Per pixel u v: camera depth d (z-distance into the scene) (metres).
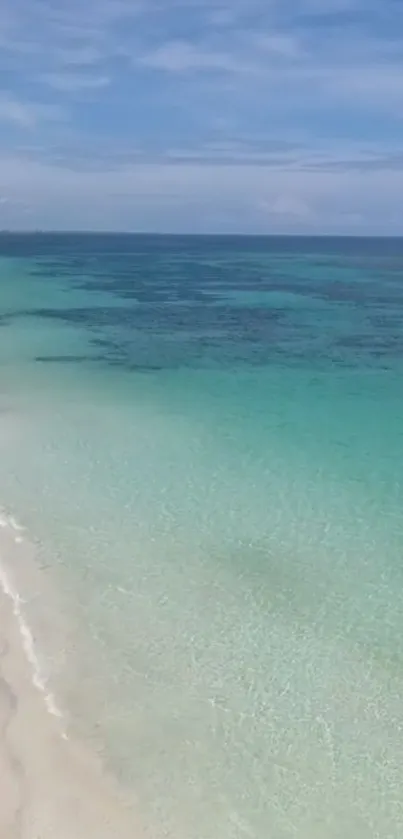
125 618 9.03
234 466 14.66
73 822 6.04
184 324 36.12
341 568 10.48
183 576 10.12
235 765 6.81
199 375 23.75
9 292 52.00
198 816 6.23
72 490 13.06
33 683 7.70
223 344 30.08
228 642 8.64
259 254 126.75
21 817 6.02
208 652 8.44
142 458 15.05
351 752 7.03
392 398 20.72
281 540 11.33
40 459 14.77
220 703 7.60
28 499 12.57
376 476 14.20
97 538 11.16
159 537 11.29
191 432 17.05
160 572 10.20
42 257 108.06
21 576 9.89
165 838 5.98
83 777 6.52
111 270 79.12
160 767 6.72
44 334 32.50
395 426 17.83
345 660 8.39
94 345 29.66
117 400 20.17
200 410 19.16
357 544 11.25
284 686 7.91
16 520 11.67
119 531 11.44
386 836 6.15
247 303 45.75
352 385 22.42
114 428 17.28
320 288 56.66
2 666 7.91
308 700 7.71
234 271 78.44
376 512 12.45
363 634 8.90
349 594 9.80
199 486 13.47
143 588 9.76
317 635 8.86
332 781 6.69
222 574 10.23
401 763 6.93
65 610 9.12
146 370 24.45
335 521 12.07
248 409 19.36
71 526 11.54
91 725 7.16
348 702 7.71
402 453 15.69
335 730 7.30
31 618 8.89
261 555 10.83
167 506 12.49
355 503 12.84
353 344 30.05
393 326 35.28
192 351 28.33
